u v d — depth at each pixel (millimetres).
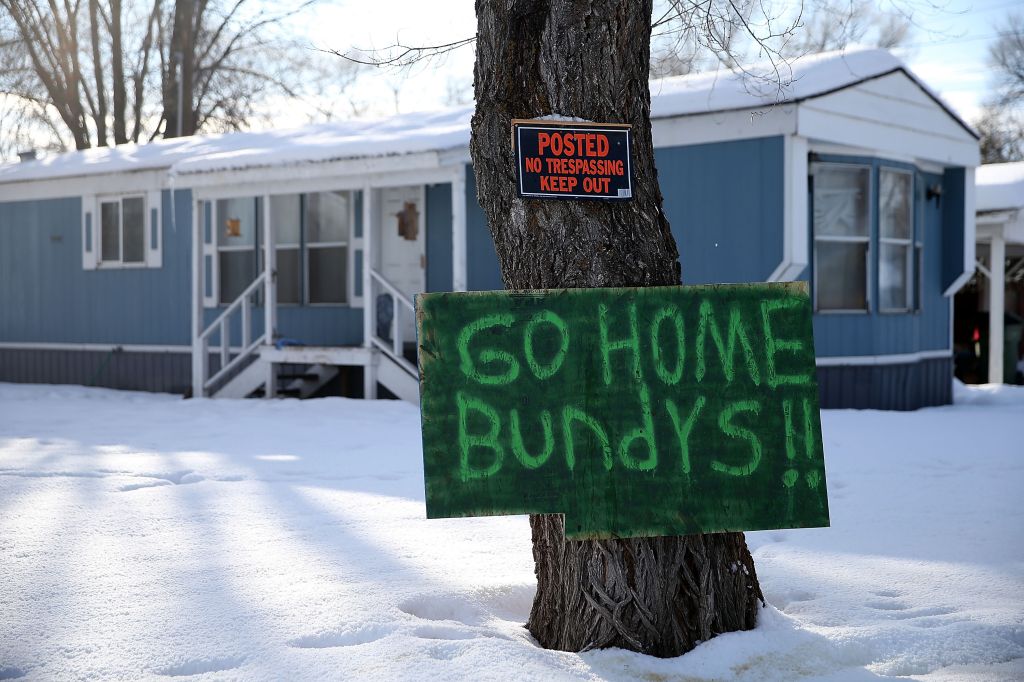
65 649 3646
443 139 12555
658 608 3709
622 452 3645
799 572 4789
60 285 17891
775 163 11664
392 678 3326
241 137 17078
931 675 3502
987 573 4691
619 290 3688
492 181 3857
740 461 3674
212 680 3346
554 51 3795
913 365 13914
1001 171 17391
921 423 10859
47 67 31000
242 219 16141
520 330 3650
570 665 3525
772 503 3672
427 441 3586
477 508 3578
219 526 5711
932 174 14500
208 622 3902
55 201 17891
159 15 31688
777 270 11664
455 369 3615
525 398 3633
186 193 16359
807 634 3768
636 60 3854
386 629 3801
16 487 6961
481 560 4949
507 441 3611
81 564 4820
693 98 12031
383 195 14984
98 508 6211
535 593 4430
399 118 15492
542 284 3771
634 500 3635
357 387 14969
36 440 9719
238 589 4352
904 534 5551
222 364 14703
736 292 3715
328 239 15500
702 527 3643
